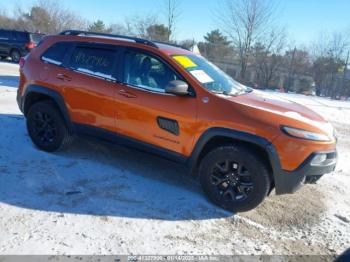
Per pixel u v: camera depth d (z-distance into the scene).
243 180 3.93
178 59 4.34
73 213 3.63
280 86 25.77
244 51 24.94
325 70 27.12
